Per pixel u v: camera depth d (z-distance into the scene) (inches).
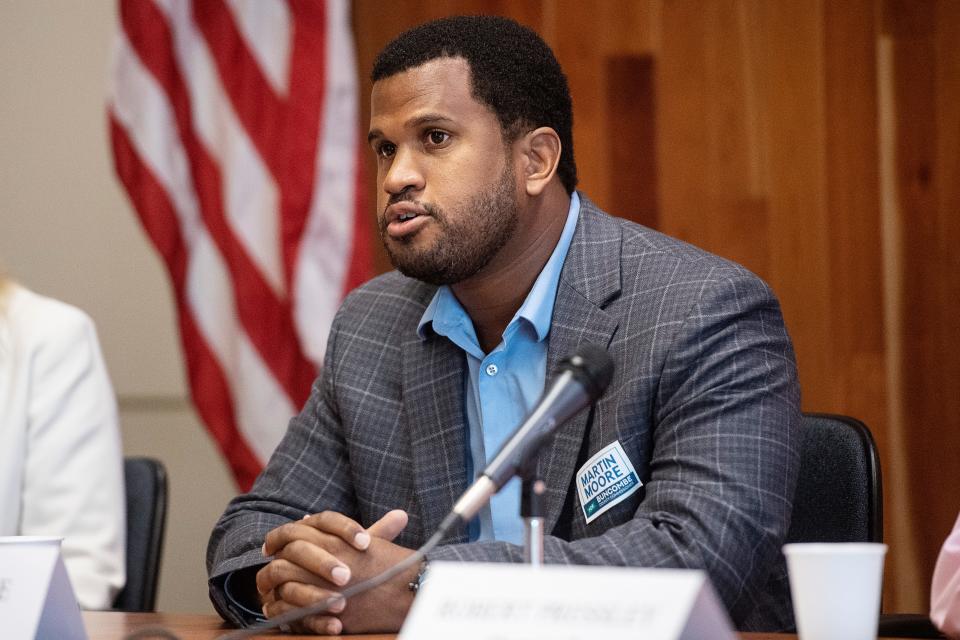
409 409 286.5
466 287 279.0
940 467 475.5
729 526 230.2
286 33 478.0
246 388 466.0
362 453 289.6
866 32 484.7
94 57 543.2
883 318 481.7
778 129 489.4
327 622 218.1
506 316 283.0
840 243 484.1
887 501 478.3
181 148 474.3
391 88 267.7
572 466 259.4
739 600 229.1
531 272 278.4
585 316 272.1
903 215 481.4
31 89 544.7
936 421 476.4
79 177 542.6
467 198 263.1
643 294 269.3
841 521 278.2
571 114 290.5
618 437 255.4
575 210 288.8
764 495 237.9
